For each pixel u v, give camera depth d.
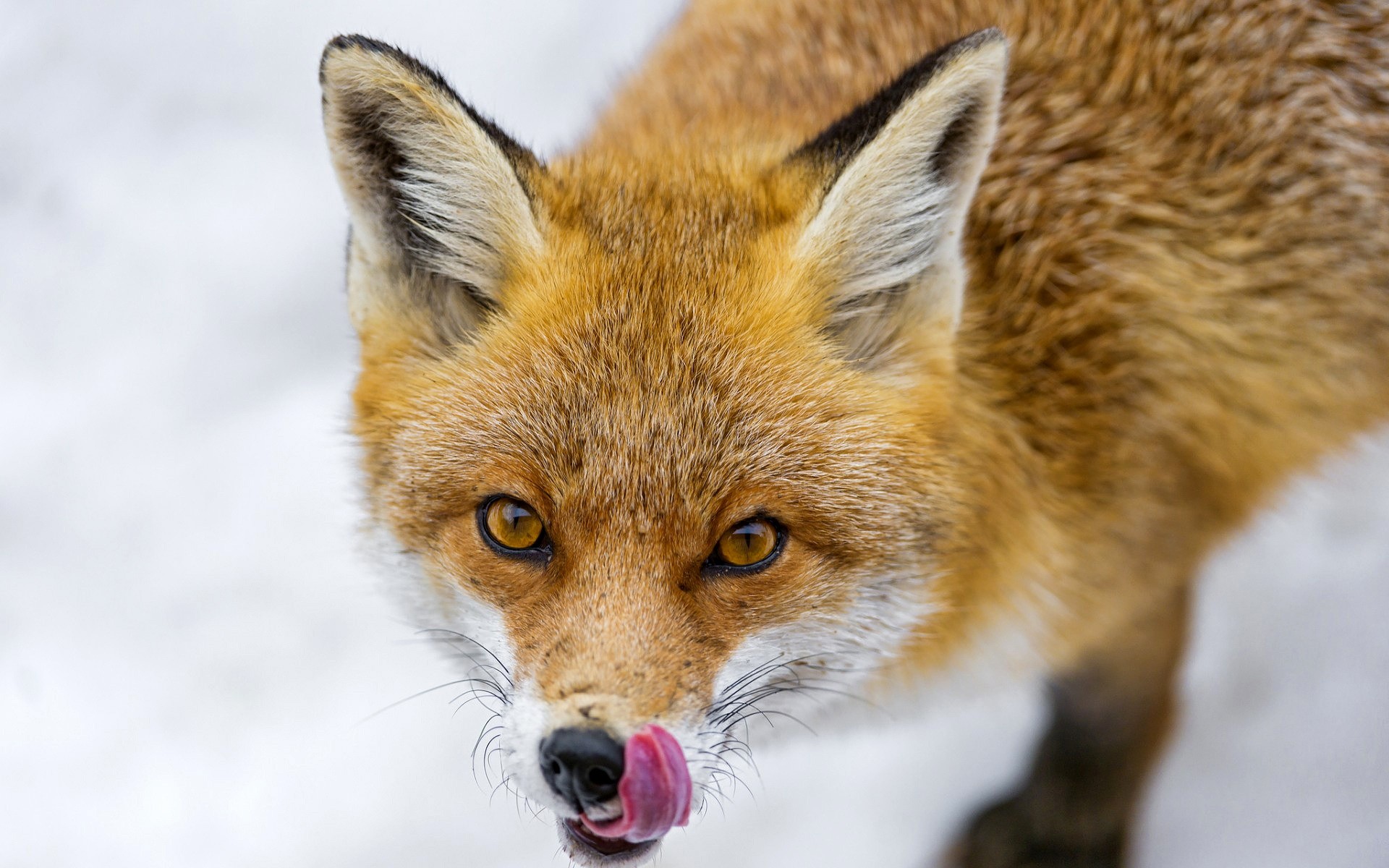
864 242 5.75
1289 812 8.56
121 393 10.76
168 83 12.76
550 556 5.54
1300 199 7.27
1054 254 6.84
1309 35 7.39
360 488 6.29
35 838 8.24
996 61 5.44
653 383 5.54
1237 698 9.20
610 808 5.09
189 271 11.55
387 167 5.86
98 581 9.59
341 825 8.41
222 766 8.69
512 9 13.02
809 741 7.77
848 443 5.68
